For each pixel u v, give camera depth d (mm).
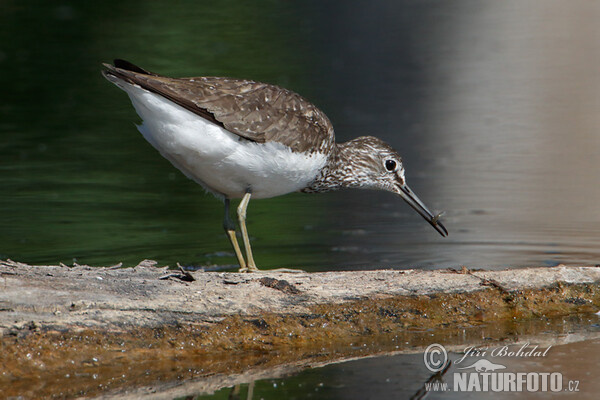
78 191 16516
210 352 8500
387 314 9195
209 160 10570
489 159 18875
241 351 8594
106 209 15367
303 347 8766
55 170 17922
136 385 7949
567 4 34312
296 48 27344
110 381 7984
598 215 14586
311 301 9094
